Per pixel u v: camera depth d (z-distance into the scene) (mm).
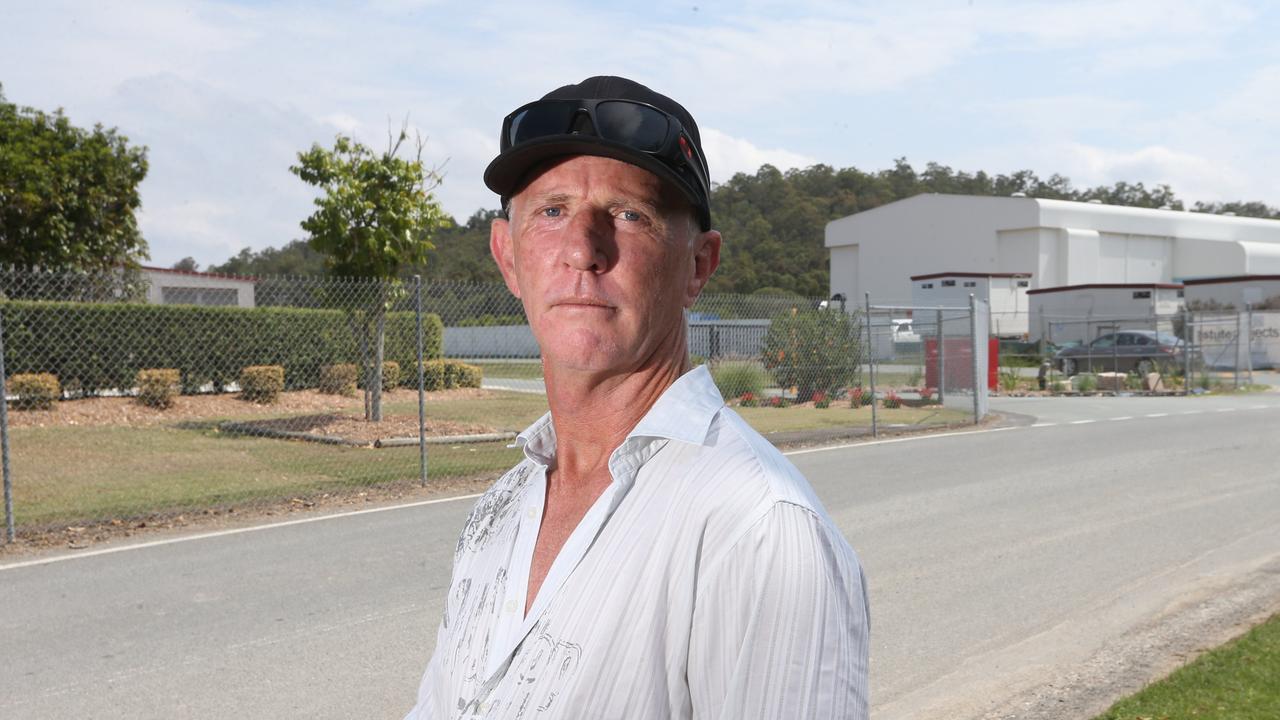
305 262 71812
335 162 13664
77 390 16578
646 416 954
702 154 1062
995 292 33094
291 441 12633
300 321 19734
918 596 5535
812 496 910
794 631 819
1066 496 8656
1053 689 4098
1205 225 50594
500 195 1094
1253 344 31078
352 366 19562
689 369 1107
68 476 9688
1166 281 49531
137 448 11836
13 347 15938
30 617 5055
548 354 1038
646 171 1001
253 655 4508
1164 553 6527
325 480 9391
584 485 1029
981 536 7035
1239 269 47500
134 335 17281
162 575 5871
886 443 12664
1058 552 6551
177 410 16266
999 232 46844
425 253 14258
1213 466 10484
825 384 18844
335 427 13531
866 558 6402
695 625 855
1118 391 23797
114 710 3885
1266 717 3621
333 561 6211
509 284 1212
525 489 1102
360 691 4105
